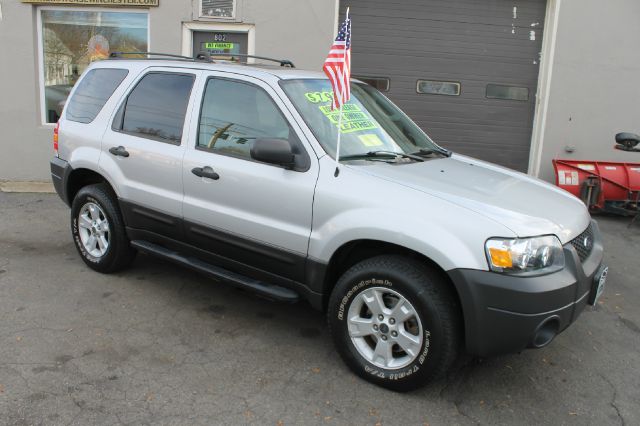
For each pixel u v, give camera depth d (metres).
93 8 8.63
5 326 3.84
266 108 3.74
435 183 3.32
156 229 4.35
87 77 5.04
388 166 3.54
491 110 9.21
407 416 3.04
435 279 3.07
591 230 3.69
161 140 4.25
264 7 8.45
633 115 8.96
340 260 3.47
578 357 3.82
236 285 3.87
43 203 7.54
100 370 3.33
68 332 3.80
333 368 3.49
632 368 3.71
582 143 9.03
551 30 8.75
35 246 5.64
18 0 8.50
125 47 8.82
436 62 9.05
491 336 2.93
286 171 3.53
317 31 8.51
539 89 9.06
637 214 7.63
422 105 9.18
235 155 3.81
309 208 3.42
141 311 4.19
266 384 3.28
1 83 8.70
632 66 8.82
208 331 3.92
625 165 8.27
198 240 4.07
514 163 9.41
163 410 2.98
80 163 4.76
